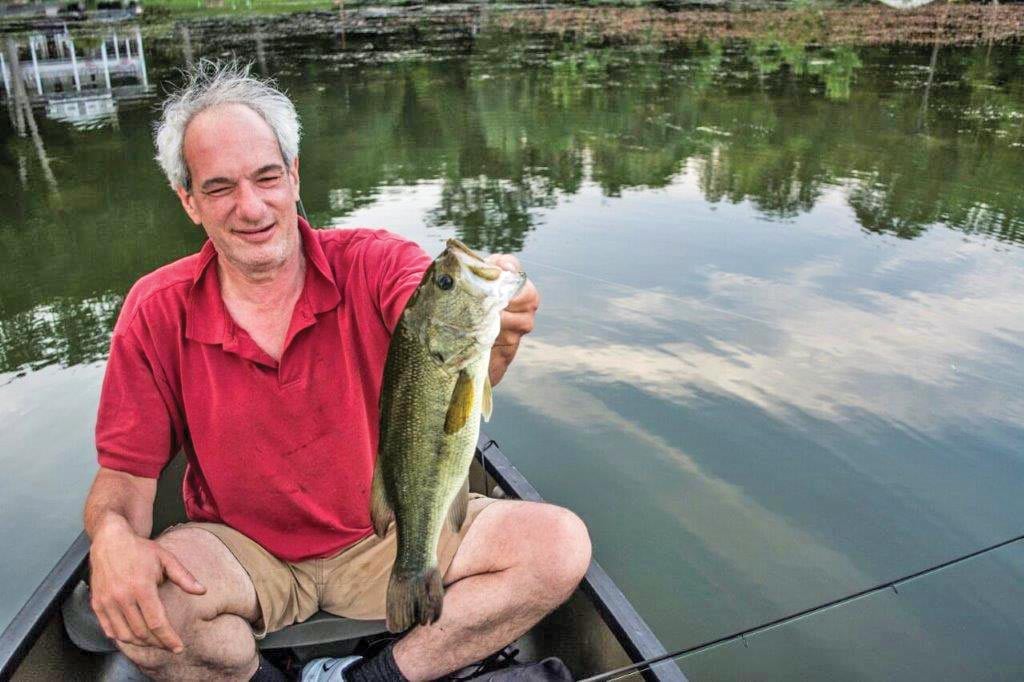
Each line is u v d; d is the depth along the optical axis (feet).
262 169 6.32
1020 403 14.38
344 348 6.83
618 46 51.83
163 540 6.64
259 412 6.81
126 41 53.83
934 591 10.43
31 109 39.81
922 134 33.47
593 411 14.28
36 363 17.39
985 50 49.03
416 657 6.78
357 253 6.99
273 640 7.34
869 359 15.93
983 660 9.41
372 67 46.19
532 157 31.07
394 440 5.80
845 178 28.04
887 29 55.77
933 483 12.47
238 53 50.03
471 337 5.34
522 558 6.77
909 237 22.65
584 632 7.61
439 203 26.11
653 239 22.33
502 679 6.99
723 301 18.44
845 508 11.93
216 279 6.81
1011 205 25.36
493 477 9.31
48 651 7.03
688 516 11.76
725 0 69.87
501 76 44.04
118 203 27.99
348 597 7.30
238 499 7.05
